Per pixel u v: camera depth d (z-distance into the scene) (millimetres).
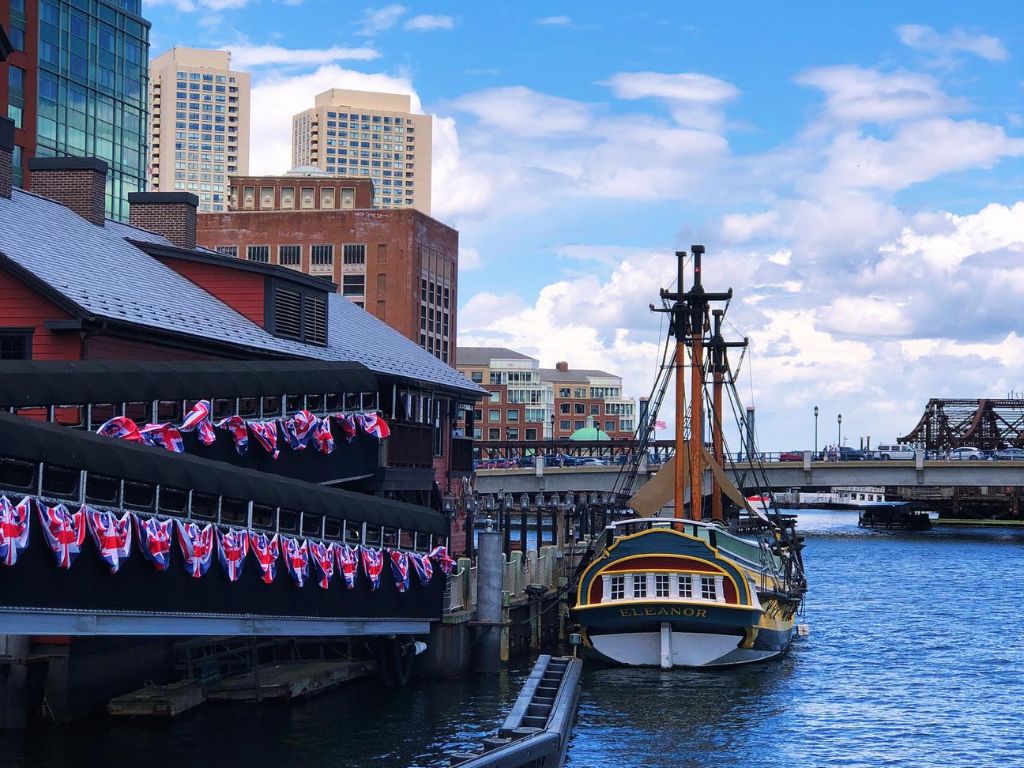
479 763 25031
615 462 115500
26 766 28516
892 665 48156
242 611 31203
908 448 160125
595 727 36625
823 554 109000
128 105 117688
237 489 30469
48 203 45312
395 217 143000
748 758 33625
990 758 34031
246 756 30562
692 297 53812
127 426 30656
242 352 40406
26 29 103125
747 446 62906
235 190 179500
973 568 94250
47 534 24641
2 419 24141
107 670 33344
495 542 42594
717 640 45406
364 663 41000
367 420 42969
